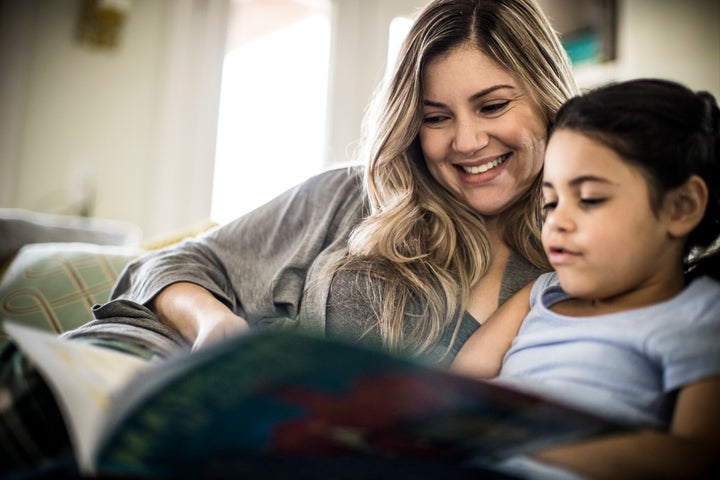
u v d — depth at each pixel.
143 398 0.38
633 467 0.49
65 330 1.24
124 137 2.77
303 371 0.39
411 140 1.01
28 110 2.59
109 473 0.43
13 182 2.54
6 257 1.72
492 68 0.91
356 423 0.42
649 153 0.66
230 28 3.04
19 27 2.55
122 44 2.76
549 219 0.72
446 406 0.41
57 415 0.57
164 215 2.83
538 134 0.93
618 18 2.98
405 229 1.00
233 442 0.43
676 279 0.70
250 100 3.12
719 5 2.83
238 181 3.08
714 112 0.72
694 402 0.56
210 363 0.37
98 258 1.38
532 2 0.97
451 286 0.92
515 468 0.53
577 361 0.68
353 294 0.97
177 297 0.97
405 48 0.99
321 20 3.36
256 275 1.10
